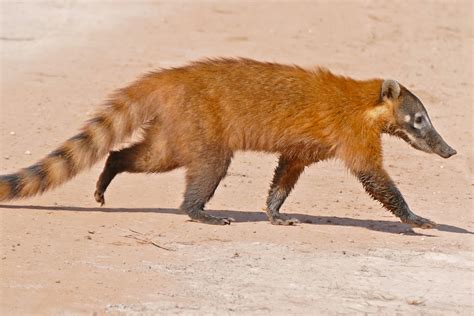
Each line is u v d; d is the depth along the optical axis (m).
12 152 18.78
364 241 14.76
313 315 11.59
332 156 15.33
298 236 14.81
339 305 11.95
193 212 15.15
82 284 12.02
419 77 26.42
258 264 13.29
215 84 15.03
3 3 31.23
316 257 13.76
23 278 12.07
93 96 23.09
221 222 15.16
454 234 15.48
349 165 15.22
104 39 28.25
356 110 15.12
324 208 16.86
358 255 13.98
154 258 13.23
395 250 14.34
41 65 25.48
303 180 18.53
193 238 14.30
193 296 11.91
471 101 24.70
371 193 15.30
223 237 14.47
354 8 33.06
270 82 15.12
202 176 15.03
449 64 27.95
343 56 27.89
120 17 30.83
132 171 15.45
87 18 30.39
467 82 26.31
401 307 12.05
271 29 30.23
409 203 17.41
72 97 22.95
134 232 14.38
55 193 16.41
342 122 15.07
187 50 27.45
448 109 23.94
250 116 15.00
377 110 15.20
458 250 14.52
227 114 14.97
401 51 28.89
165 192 17.05
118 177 17.81
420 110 15.48
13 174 14.99
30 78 24.31
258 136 15.15
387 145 21.30
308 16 31.94
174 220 15.20
